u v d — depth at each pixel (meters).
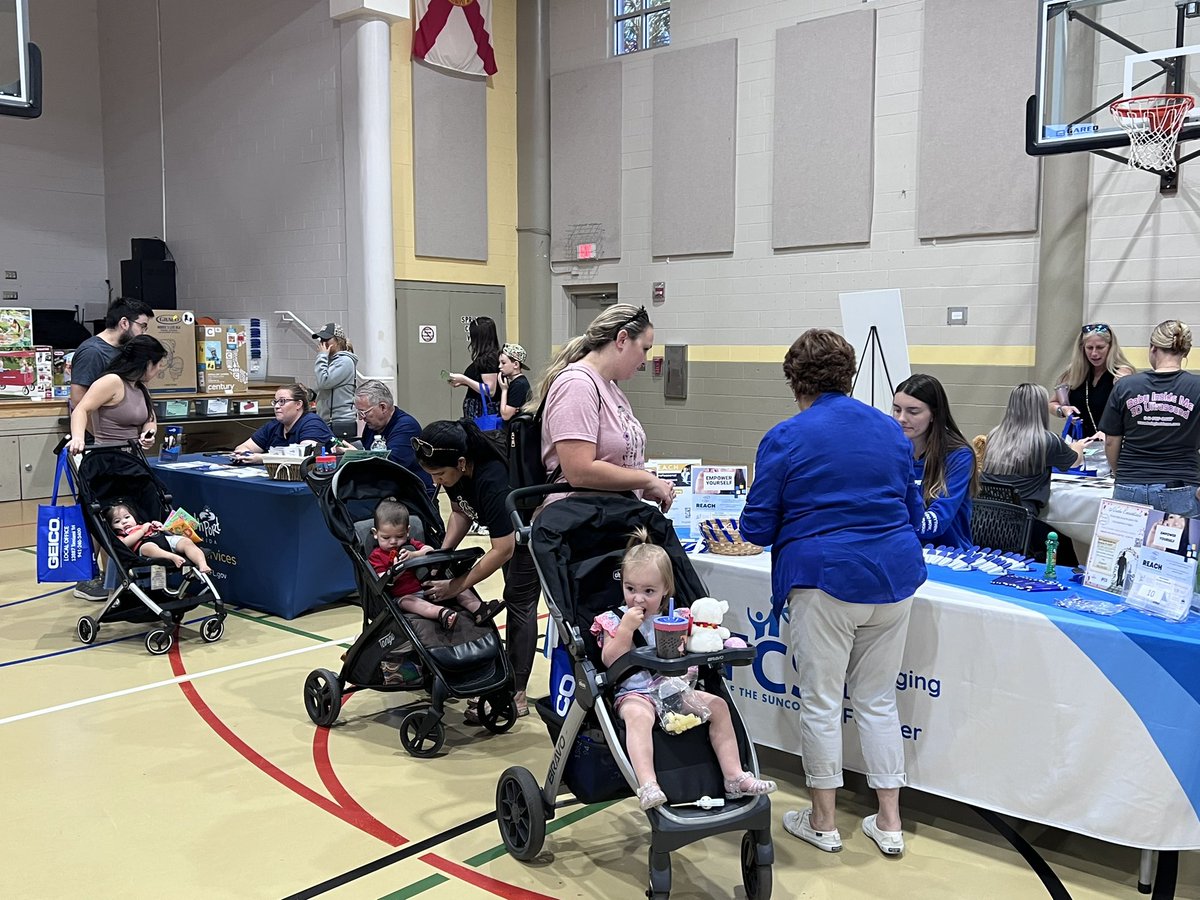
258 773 3.38
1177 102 5.76
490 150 9.92
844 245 8.19
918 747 2.96
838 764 2.81
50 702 4.04
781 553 2.77
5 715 3.89
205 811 3.09
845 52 7.98
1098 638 2.60
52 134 10.58
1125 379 4.61
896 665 2.81
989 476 4.56
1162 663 2.52
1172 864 2.78
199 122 9.95
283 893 2.61
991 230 7.40
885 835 2.84
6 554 6.90
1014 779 2.77
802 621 2.74
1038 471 4.47
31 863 2.76
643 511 2.92
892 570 2.66
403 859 2.80
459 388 9.84
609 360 3.12
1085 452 5.29
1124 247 6.84
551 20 9.98
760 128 8.59
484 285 10.00
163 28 10.15
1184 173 6.55
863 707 2.84
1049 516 4.77
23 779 3.31
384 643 3.62
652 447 9.64
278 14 9.05
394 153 9.04
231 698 4.11
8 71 5.64
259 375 9.71
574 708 2.65
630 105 9.45
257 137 9.41
